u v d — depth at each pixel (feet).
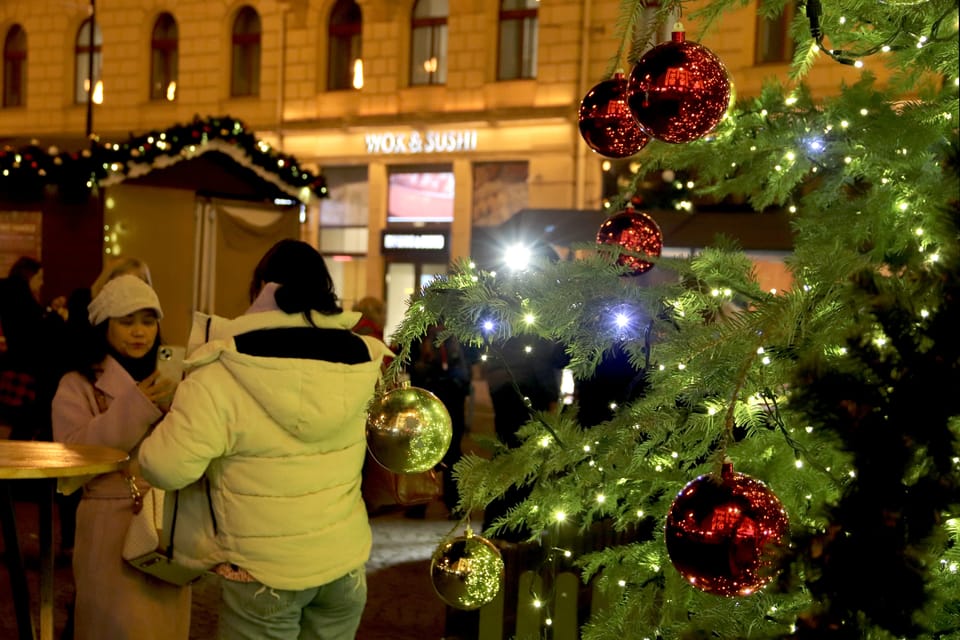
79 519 12.32
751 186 9.13
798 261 6.05
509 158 71.51
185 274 41.16
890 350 4.64
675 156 8.78
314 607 10.51
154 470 9.43
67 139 39.99
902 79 7.82
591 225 40.47
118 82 83.92
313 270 10.15
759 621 6.15
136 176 38.68
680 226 34.09
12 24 88.17
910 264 6.24
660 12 6.90
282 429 9.77
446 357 31.65
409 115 74.18
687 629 6.27
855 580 4.58
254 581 9.78
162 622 12.13
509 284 6.63
